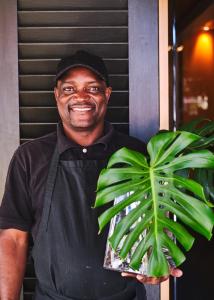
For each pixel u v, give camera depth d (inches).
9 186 70.4
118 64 81.7
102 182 59.1
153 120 82.0
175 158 59.0
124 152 59.5
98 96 69.4
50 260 67.9
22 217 70.3
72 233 67.6
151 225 58.2
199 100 265.4
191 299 126.3
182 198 58.3
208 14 201.8
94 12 80.6
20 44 80.9
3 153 81.9
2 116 81.6
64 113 70.2
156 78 81.6
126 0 80.7
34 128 82.6
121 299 68.2
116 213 58.5
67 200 68.5
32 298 78.1
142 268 60.6
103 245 67.5
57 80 70.4
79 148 70.5
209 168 60.7
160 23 81.0
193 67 261.7
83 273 67.4
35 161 70.2
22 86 82.0
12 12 80.3
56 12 80.4
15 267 69.7
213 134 67.0
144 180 59.2
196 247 151.5
